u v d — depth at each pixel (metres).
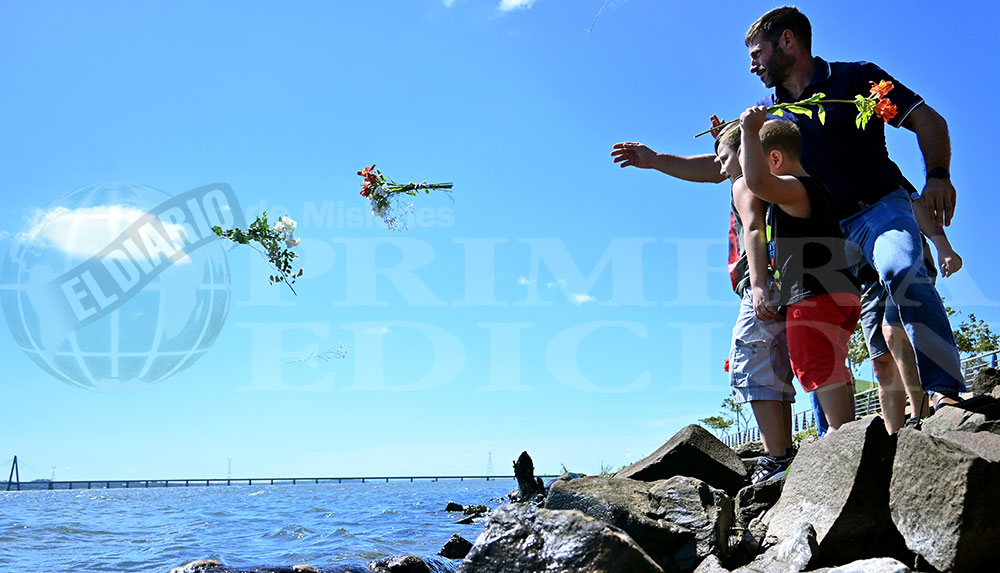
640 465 4.73
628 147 4.80
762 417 3.92
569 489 3.55
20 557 9.70
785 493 3.24
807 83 4.09
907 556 2.71
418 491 68.88
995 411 3.08
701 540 3.09
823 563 2.78
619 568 2.62
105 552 10.28
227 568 5.72
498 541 2.88
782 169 3.56
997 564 2.56
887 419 3.97
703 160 4.65
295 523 15.62
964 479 2.51
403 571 6.04
